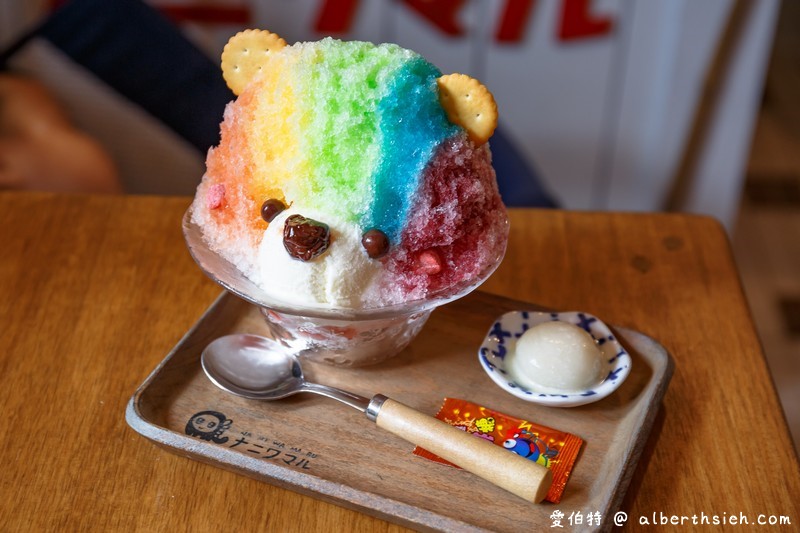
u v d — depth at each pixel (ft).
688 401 1.73
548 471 1.48
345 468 1.55
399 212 1.55
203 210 1.68
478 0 3.43
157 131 3.05
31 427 1.63
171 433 1.57
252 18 3.46
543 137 3.79
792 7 6.32
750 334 1.88
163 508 1.51
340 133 1.54
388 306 1.52
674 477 1.58
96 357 1.78
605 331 1.80
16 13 3.30
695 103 3.51
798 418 3.29
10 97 2.92
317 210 1.55
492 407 1.69
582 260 2.08
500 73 3.61
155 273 2.00
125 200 2.23
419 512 1.46
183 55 3.00
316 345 1.69
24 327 1.84
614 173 3.86
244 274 1.62
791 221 4.36
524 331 1.82
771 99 5.35
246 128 1.61
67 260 2.02
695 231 2.18
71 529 1.47
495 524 1.47
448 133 1.56
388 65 1.56
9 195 2.22
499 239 1.67
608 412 1.69
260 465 1.52
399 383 1.74
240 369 1.72
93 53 2.96
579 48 3.52
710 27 3.31
